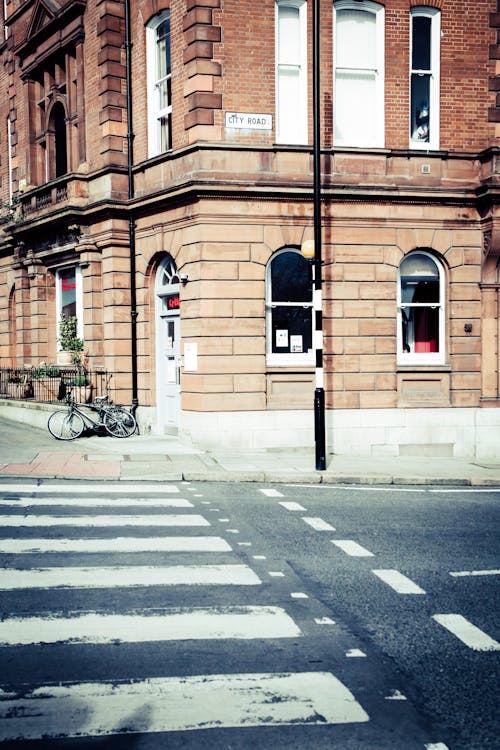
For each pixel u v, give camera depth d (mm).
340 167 15461
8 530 8453
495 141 16250
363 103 15922
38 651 5184
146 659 5078
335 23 15711
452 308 16016
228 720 4266
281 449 15266
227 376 15023
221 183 14758
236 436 15055
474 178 16062
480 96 16219
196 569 7156
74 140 19391
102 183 17562
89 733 4098
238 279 15055
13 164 23094
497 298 16156
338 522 9328
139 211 16922
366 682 4785
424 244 15828
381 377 15703
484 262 16047
